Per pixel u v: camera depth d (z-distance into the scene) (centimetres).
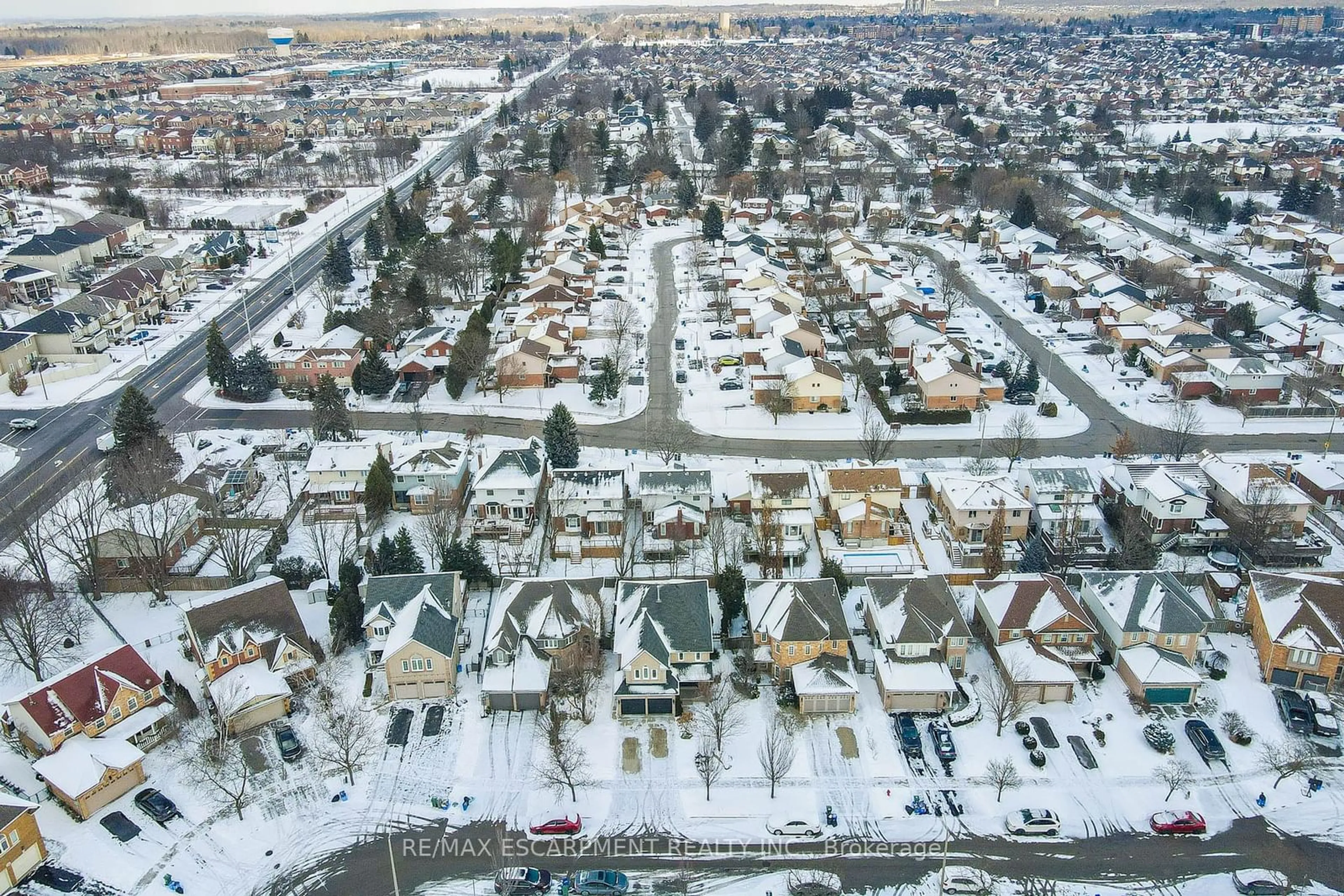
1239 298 15488
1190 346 13500
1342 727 7269
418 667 7538
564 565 9262
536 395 13088
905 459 11188
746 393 13050
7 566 9156
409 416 12488
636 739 7238
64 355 13950
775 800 6712
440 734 7281
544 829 6456
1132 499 9775
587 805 6694
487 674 7556
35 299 16575
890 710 7494
